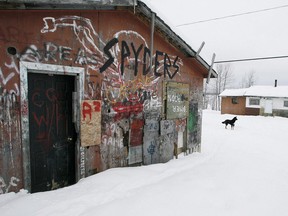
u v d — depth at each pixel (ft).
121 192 11.18
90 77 12.37
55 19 10.73
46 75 11.11
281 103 80.59
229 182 13.83
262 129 49.11
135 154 15.46
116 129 14.06
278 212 10.50
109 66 13.33
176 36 16.10
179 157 19.88
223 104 93.35
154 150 16.99
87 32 12.06
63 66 11.12
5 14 9.21
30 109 10.59
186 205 10.38
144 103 15.97
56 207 9.17
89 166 12.69
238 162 19.57
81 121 11.98
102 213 9.09
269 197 12.10
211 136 37.37
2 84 9.26
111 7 12.19
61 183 12.16
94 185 11.41
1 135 9.32
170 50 17.95
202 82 23.12
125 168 14.32
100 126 12.96
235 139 34.71
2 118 9.32
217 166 17.60
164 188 12.12
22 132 9.88
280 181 14.92
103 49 12.92
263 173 16.38
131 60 14.74
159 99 17.31
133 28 14.65
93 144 12.64
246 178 14.88
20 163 9.92
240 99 88.43
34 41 10.08
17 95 9.68
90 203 9.82
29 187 10.26
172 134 18.81
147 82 16.11
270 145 30.22
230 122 48.88
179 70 19.25
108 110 13.48
